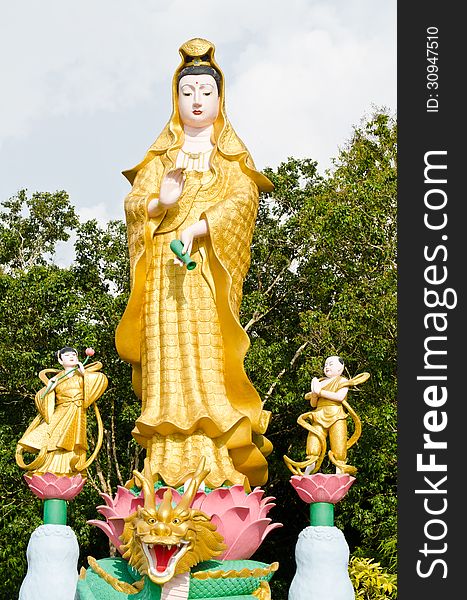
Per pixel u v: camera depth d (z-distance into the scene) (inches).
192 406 556.7
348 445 533.0
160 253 590.6
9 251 1211.2
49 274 1049.5
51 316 1035.9
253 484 580.4
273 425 1071.0
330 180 989.8
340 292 999.0
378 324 895.1
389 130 1013.8
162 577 457.4
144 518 463.5
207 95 623.8
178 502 487.8
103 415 1066.1
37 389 1007.0
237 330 572.4
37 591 492.4
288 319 1117.1
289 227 1063.6
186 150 627.5
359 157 1016.2
